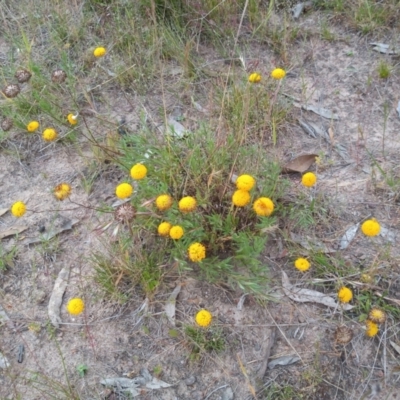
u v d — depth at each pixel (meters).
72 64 0.93
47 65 0.94
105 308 0.65
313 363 0.60
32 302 0.67
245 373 0.57
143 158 0.69
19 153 0.83
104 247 0.70
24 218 0.75
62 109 0.86
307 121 0.83
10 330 0.65
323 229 0.69
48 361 0.63
